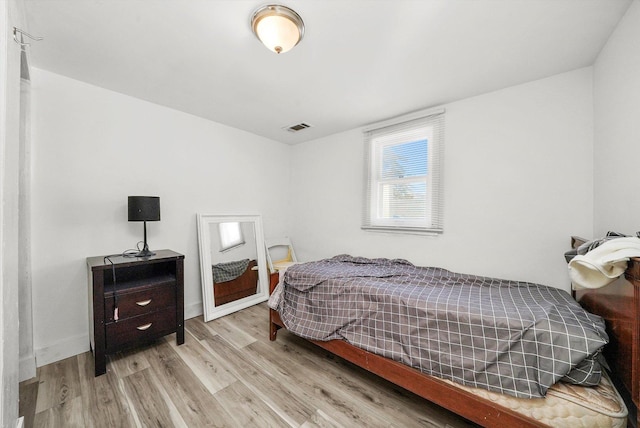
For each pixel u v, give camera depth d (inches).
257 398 60.3
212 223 112.8
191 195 108.1
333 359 77.1
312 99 92.7
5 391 31.5
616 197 55.8
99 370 67.6
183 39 60.5
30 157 71.0
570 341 42.4
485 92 85.7
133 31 57.8
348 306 70.2
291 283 84.7
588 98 69.6
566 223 73.1
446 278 81.7
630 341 35.1
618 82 54.5
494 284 75.7
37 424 51.9
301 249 147.3
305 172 145.8
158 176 98.2
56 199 75.9
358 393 62.6
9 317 33.1
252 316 108.7
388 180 113.0
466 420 54.6
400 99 91.6
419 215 104.0
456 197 92.4
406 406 58.6
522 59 67.1
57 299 75.9
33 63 70.3
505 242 82.8
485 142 86.2
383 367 60.0
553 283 75.1
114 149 87.2
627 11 49.9
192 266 108.2
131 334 74.3
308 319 77.7
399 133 108.6
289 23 51.9
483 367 48.1
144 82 80.9
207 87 84.1
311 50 64.2
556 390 42.8
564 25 54.4
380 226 112.9
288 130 127.2
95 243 83.2
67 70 73.9
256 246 128.8
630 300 34.9
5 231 31.1
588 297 54.4
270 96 90.4
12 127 35.2
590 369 41.4
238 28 56.8
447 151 94.4
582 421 40.2
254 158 132.7
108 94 85.6
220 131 118.0
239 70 73.8
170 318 82.2
